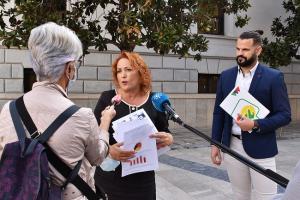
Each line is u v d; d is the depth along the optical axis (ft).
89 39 25.38
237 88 10.52
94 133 6.50
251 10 46.85
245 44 10.47
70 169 6.23
